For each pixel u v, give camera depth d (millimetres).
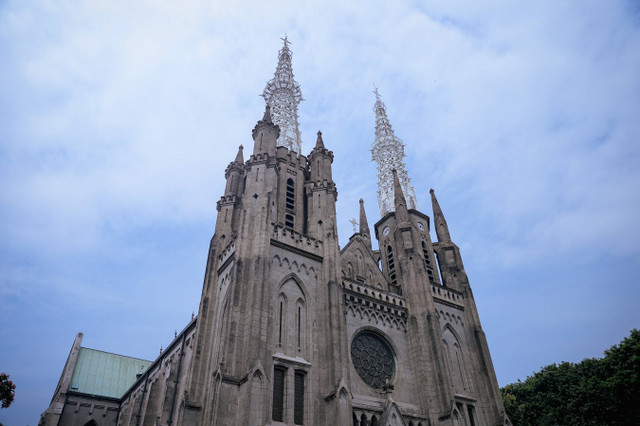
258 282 42156
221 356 41031
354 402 43125
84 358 89312
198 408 41469
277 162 59531
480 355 55500
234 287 41844
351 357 46969
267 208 48188
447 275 63594
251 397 35500
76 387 82062
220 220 56219
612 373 56344
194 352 44750
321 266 49500
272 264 45656
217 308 47844
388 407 41844
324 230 52625
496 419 50844
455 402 46719
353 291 50875
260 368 37062
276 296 44062
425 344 50969
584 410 56906
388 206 74750
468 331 58062
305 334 44219
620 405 53281
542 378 70875
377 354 49469
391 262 66438
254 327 39375
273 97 79750
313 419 39438
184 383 50750
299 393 40625
